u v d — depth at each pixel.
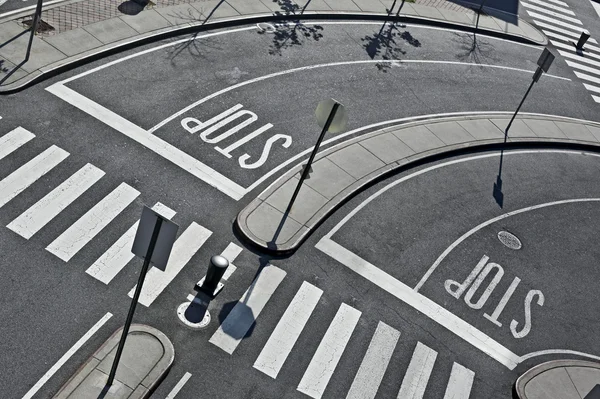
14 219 16.59
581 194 24.31
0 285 15.18
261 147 21.05
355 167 21.23
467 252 20.06
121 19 24.06
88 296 15.53
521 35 33.81
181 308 15.84
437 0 33.84
